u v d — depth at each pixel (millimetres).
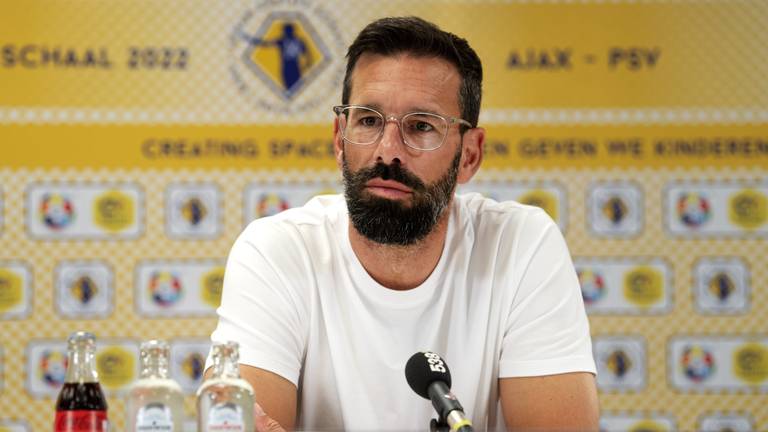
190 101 6496
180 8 6508
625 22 6602
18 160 6383
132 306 6406
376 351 3289
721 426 6484
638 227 6547
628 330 6508
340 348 3291
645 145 6566
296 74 6547
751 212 6543
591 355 3297
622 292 6527
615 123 6574
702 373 6492
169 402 2336
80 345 2557
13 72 6406
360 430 3279
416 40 3152
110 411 6344
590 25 6594
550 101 6578
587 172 6559
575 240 6547
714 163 6562
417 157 3094
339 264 3350
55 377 6359
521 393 3230
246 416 2342
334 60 6562
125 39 6484
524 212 3559
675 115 6578
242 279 3264
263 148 6512
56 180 6402
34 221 6379
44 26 6441
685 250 6535
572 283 3389
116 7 6484
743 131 6574
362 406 3281
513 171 6555
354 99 3154
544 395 3197
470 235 3441
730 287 6520
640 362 6496
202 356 6418
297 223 3457
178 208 6461
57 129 6418
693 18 6605
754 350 6492
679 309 6516
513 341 3309
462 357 3324
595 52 6590
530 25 6598
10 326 6336
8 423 6324
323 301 3311
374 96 3102
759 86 6586
